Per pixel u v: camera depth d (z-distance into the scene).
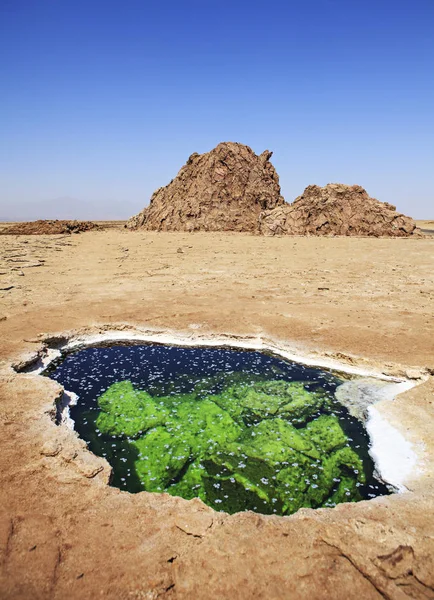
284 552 3.59
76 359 9.14
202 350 9.55
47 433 5.52
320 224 31.28
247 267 18.53
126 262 19.92
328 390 7.71
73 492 4.41
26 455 5.02
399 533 3.80
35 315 10.99
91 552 3.57
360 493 5.09
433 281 15.39
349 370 8.34
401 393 7.08
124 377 8.33
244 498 5.05
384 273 17.09
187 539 3.74
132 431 6.46
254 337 9.82
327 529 3.85
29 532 3.79
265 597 3.17
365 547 3.62
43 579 3.29
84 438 6.27
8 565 3.42
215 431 6.48
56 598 3.14
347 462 5.68
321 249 23.78
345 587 3.25
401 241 26.67
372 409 6.77
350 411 7.00
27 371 8.25
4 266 18.14
